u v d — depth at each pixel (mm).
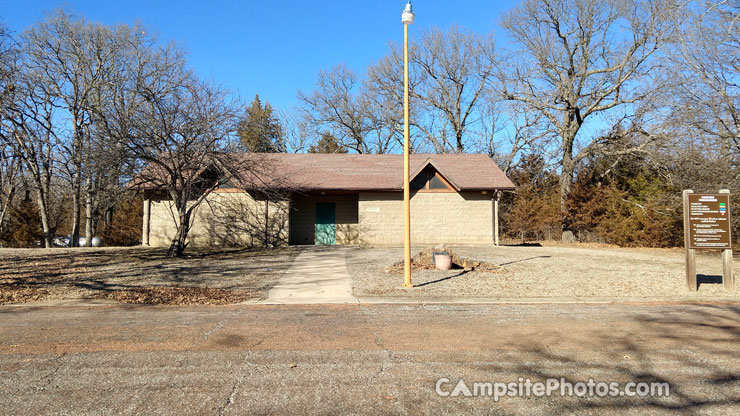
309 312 8031
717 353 5547
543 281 11523
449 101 36594
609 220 25406
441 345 5875
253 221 21234
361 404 3996
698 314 7938
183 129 14883
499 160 36688
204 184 17922
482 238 21859
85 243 26797
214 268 13547
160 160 15219
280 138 38281
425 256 14883
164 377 4625
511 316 7711
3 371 4781
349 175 22891
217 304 8797
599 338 6238
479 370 4910
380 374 4766
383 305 8734
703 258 17750
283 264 14617
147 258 15867
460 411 3869
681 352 5582
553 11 26594
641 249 22312
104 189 15977
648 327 6898
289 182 20688
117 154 14086
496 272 13008
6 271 12523
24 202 27906
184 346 5750
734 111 18250
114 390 4273
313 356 5371
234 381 4527
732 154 18375
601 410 3908
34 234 27297
